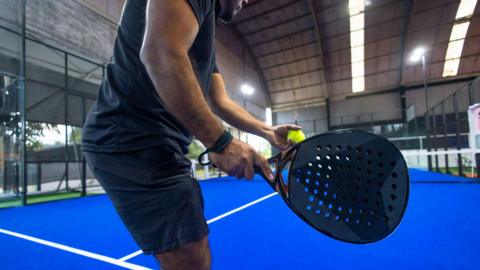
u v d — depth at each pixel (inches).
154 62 21.6
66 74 228.2
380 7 502.6
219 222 108.4
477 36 529.0
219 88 41.7
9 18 203.8
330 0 497.0
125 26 28.7
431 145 395.9
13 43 204.1
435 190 183.2
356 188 21.5
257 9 523.8
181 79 21.4
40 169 229.1
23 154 182.1
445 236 83.9
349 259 68.4
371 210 21.4
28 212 145.9
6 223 118.6
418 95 617.9
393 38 556.4
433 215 111.0
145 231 27.0
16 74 197.0
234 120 41.3
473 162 260.8
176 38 21.5
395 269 62.3
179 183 27.4
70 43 251.4
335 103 681.0
